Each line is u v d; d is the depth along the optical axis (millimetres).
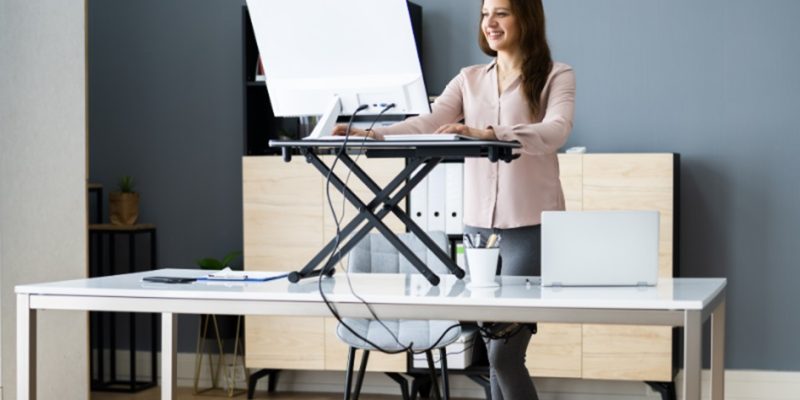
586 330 4477
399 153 2646
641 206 4449
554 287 2488
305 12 2586
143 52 5293
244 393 4996
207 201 5238
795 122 4660
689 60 4738
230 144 5207
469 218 2902
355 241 2652
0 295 3766
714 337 2602
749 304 4703
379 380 4965
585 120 4832
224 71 5203
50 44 4035
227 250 5219
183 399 4836
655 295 2285
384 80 2592
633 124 4789
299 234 4719
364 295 2320
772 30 4672
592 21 4816
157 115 5285
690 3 4734
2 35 3816
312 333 4715
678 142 4754
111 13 5320
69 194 4129
